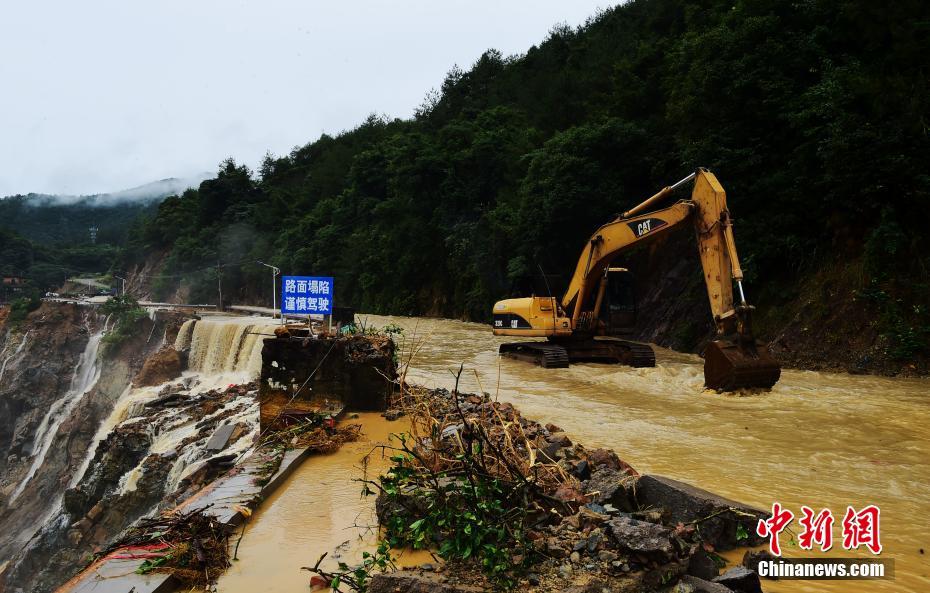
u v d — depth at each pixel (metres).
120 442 17.92
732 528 4.87
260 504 5.80
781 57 20.75
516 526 4.30
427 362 19.89
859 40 20.11
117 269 117.56
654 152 29.56
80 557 15.91
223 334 31.50
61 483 38.91
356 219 70.19
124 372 46.19
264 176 125.69
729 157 21.42
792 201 19.69
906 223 17.20
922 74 17.50
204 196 101.50
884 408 11.61
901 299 16.39
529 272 33.38
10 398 50.81
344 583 4.16
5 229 129.88
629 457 8.13
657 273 27.80
